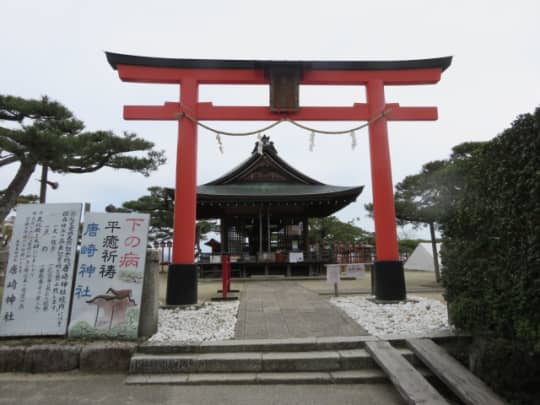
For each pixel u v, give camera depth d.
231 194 15.29
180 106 7.03
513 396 3.08
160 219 25.00
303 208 17.14
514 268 3.39
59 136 8.79
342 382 3.80
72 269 4.84
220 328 5.09
